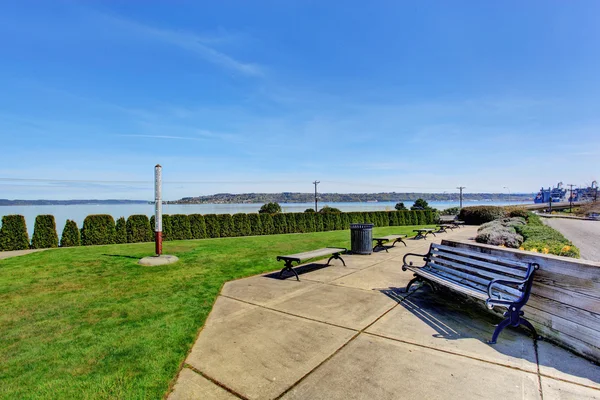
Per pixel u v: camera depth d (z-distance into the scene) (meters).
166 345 3.51
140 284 6.18
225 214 16.62
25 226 12.26
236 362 3.13
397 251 10.07
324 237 15.14
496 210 23.86
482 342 3.51
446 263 5.22
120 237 13.77
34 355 3.30
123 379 2.83
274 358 3.20
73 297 5.38
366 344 3.48
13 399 2.54
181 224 15.16
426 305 4.80
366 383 2.72
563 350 3.30
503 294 3.88
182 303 5.00
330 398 2.53
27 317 4.44
